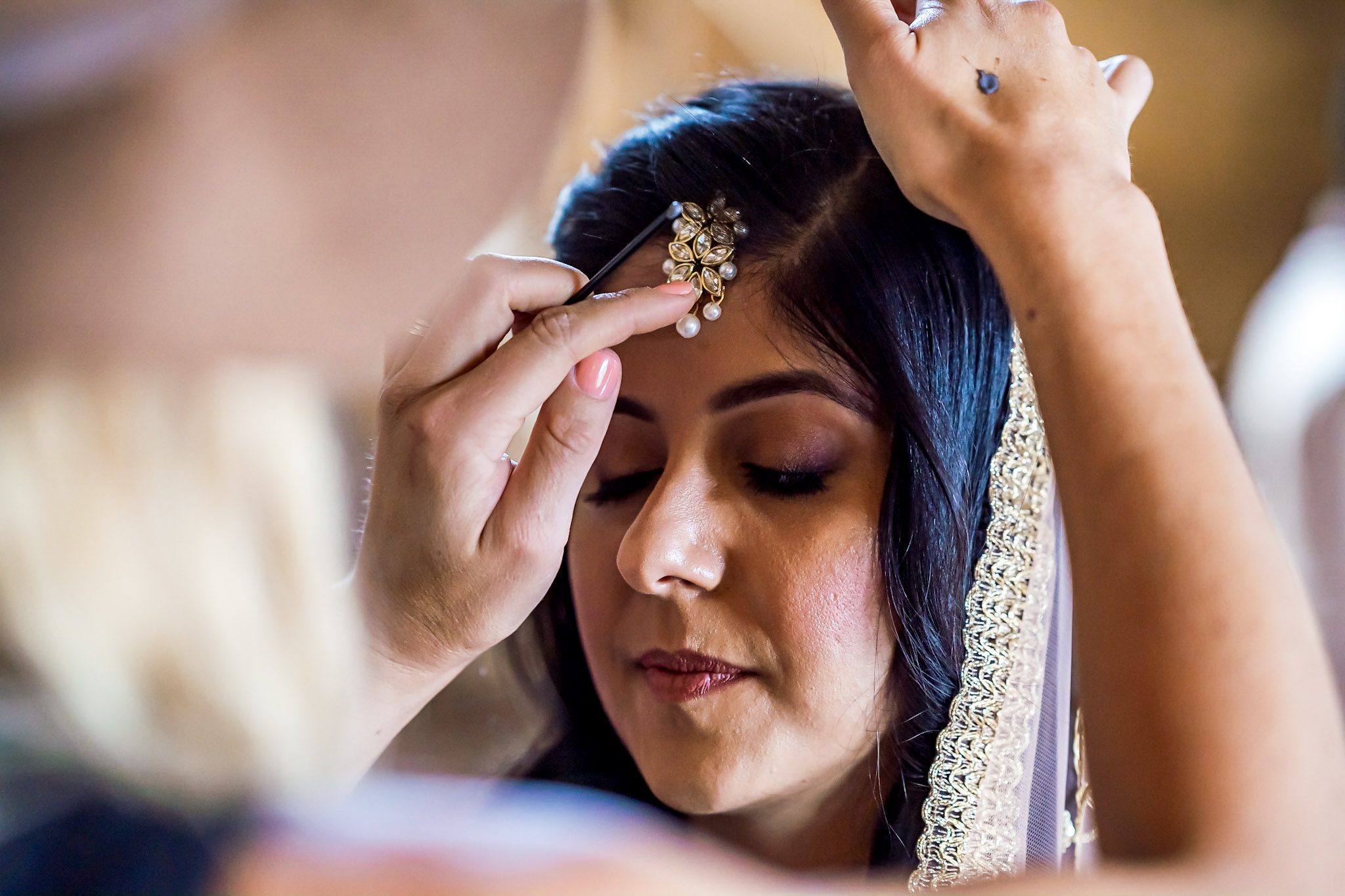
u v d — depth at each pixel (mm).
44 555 449
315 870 479
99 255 437
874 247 1068
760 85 1205
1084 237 780
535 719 1642
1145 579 664
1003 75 885
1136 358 728
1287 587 659
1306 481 1879
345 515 521
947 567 1075
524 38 458
